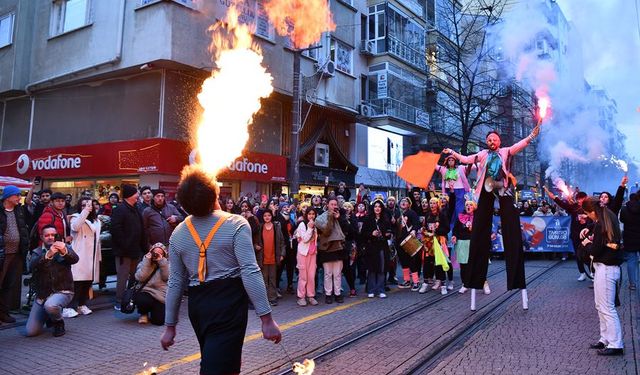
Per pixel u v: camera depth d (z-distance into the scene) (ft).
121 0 44.96
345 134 69.15
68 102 52.37
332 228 26.78
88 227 23.88
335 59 64.75
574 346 16.96
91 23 47.73
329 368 14.88
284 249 27.40
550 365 14.87
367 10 74.18
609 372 14.15
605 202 28.14
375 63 73.00
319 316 22.88
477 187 23.68
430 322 21.12
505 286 30.86
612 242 16.11
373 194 72.33
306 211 26.96
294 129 43.73
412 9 79.10
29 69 54.34
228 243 8.81
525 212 49.37
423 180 28.12
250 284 8.63
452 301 26.35
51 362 15.92
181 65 43.50
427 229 30.42
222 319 8.52
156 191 25.80
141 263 21.50
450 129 80.84
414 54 79.15
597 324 20.12
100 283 29.25
